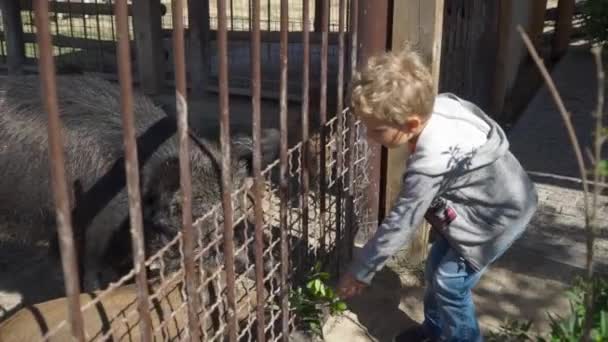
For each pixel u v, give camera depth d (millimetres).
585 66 7910
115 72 7359
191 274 2180
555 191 4855
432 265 2967
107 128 3486
